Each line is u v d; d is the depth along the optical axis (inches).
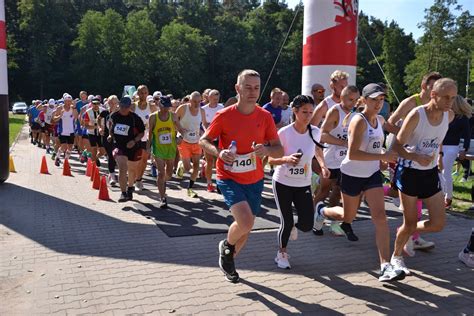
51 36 3107.8
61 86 3090.6
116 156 311.0
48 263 194.4
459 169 470.0
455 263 198.2
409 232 177.0
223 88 3604.8
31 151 669.9
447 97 158.7
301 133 185.3
